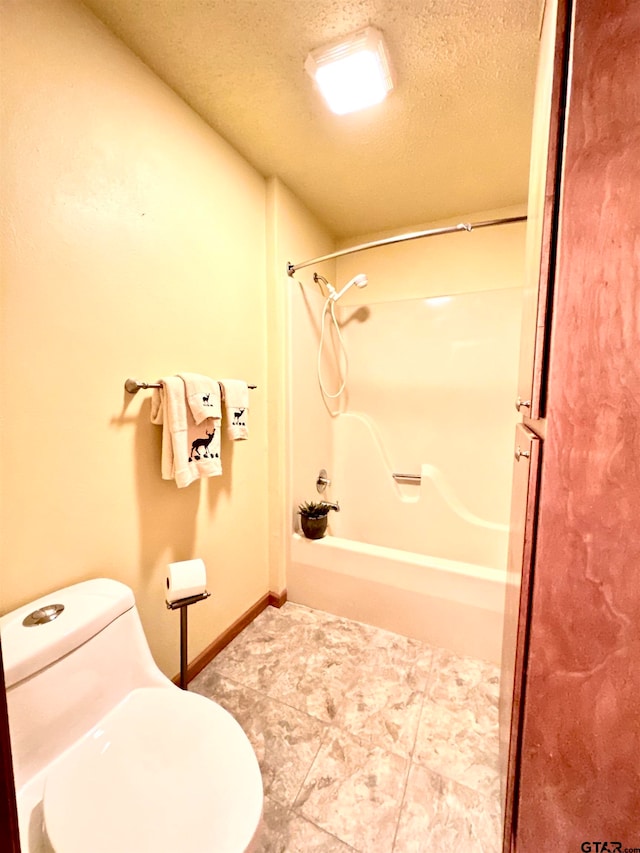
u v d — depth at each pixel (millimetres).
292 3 982
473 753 1142
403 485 2355
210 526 1521
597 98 501
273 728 1222
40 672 765
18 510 883
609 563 565
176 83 1240
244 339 1679
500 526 2020
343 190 1902
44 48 895
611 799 618
